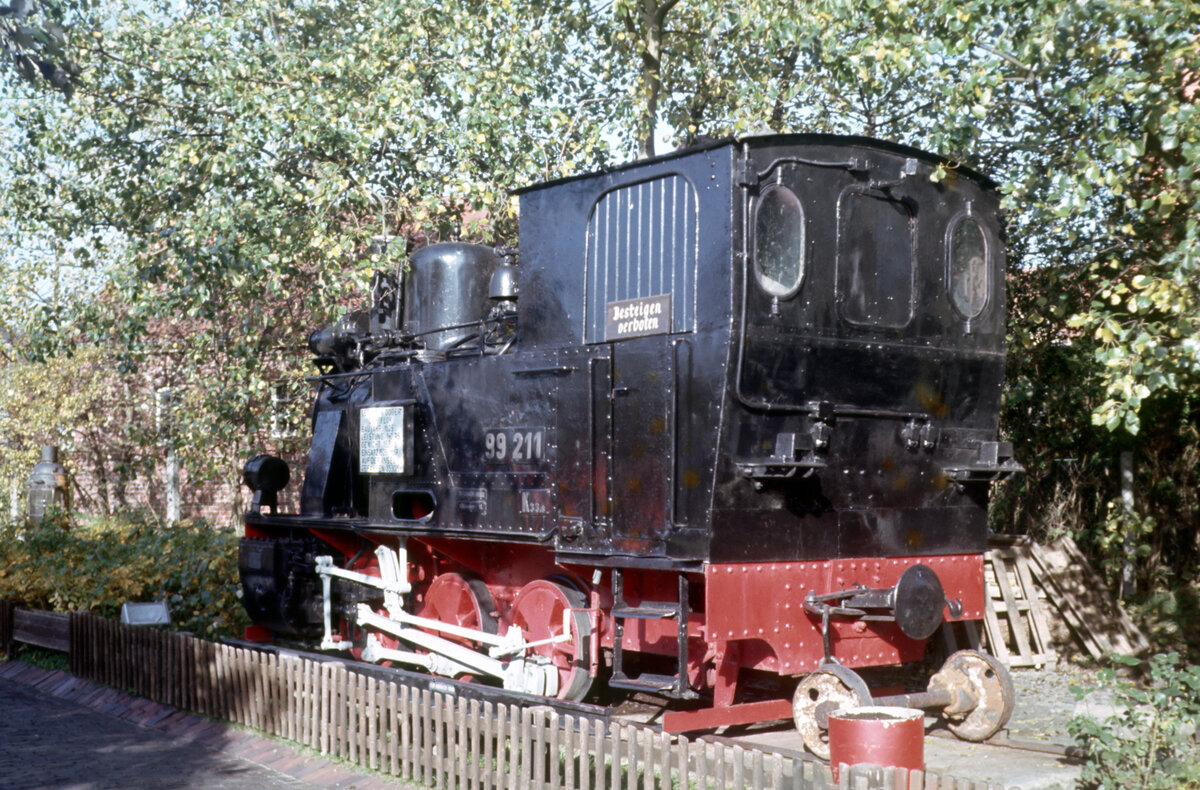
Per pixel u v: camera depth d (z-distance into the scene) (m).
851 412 7.13
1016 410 11.62
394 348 10.08
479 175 13.93
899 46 8.70
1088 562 10.80
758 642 7.07
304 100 12.84
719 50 14.11
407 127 13.12
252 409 15.39
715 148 6.78
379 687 7.07
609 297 7.42
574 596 7.85
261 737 7.97
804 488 6.96
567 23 14.66
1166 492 11.89
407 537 9.17
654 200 7.17
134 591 11.90
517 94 13.02
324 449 10.70
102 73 13.88
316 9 14.51
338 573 9.87
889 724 5.48
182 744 8.16
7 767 7.37
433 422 9.03
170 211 13.89
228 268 12.61
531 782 6.00
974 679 7.08
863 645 7.26
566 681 7.82
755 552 6.74
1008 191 7.74
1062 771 6.41
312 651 10.53
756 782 5.19
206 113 14.00
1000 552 10.33
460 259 9.70
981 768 6.50
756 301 6.70
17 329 18.22
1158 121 7.29
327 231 13.29
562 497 7.61
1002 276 8.03
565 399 7.65
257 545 11.14
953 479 7.66
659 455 6.95
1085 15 7.21
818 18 9.70
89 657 10.32
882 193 7.38
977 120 9.30
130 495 23.48
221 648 8.53
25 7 4.83
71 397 21.16
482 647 8.71
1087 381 10.98
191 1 14.71
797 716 6.60
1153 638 10.60
